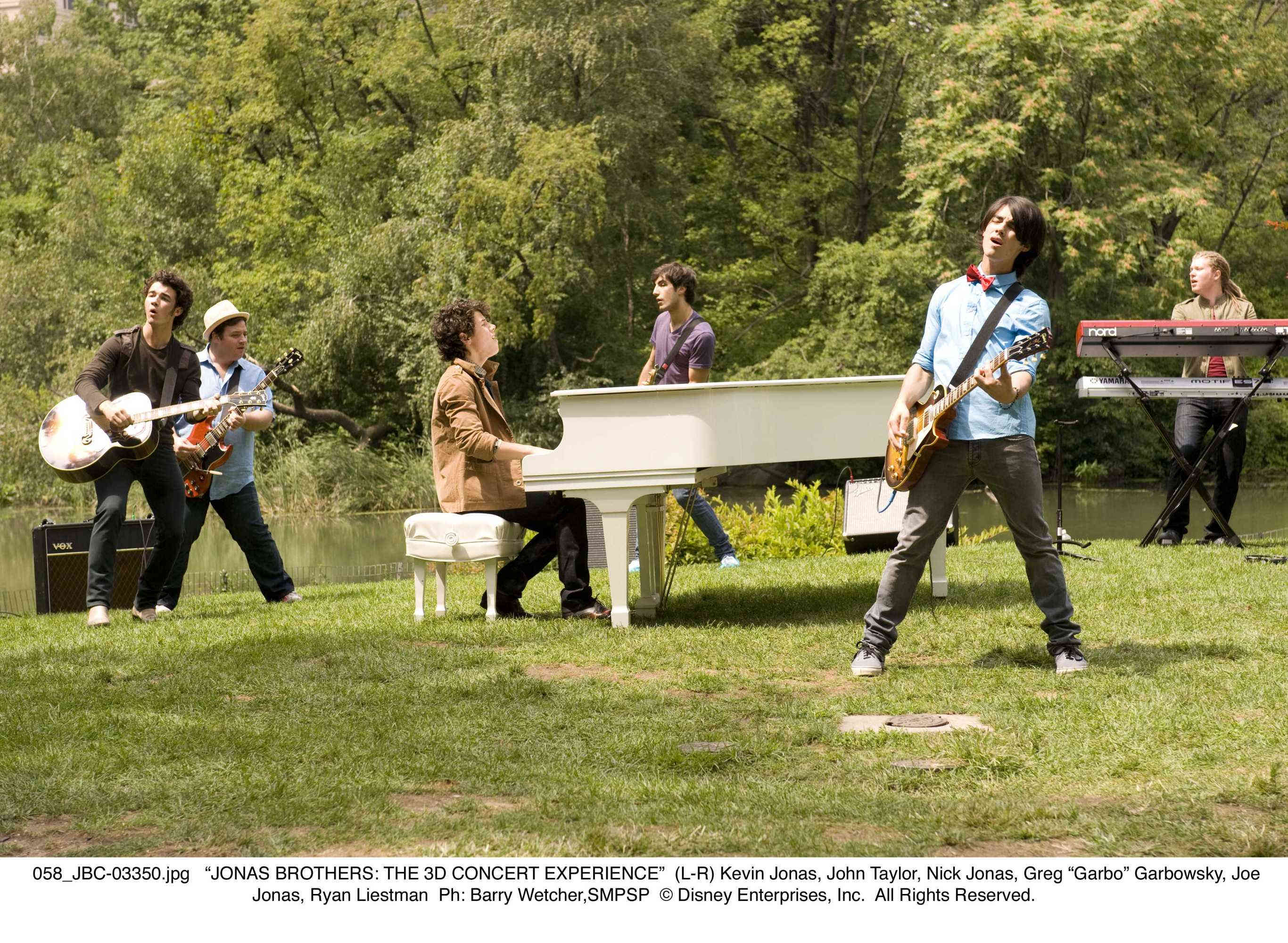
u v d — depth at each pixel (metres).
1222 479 9.14
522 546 6.80
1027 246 4.89
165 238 31.12
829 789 3.48
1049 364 28.48
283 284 30.00
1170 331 8.15
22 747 4.04
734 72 34.19
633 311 32.50
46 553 9.21
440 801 3.47
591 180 26.62
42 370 31.42
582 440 6.16
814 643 5.66
